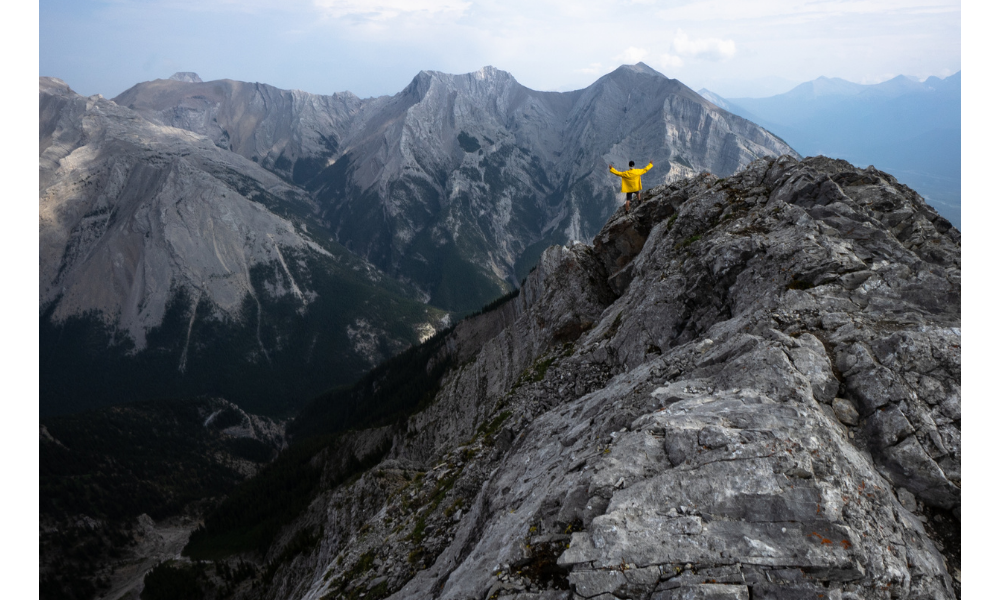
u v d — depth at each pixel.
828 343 12.60
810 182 20.02
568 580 8.56
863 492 9.15
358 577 18.84
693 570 8.12
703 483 9.16
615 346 23.41
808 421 9.93
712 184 30.25
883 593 7.96
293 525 89.06
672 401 12.13
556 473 12.87
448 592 11.66
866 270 14.66
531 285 69.44
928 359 11.25
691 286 20.19
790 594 7.73
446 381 84.06
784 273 16.22
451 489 20.86
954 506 9.59
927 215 17.70
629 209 34.75
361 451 101.38
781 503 8.62
